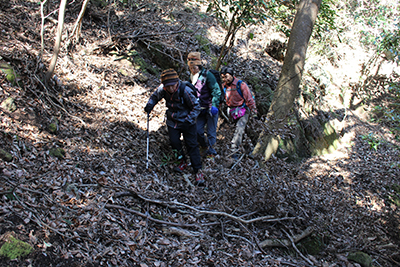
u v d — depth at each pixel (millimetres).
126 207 3482
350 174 6715
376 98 10523
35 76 4289
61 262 2527
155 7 7641
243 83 5273
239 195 4262
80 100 4734
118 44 6184
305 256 4008
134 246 3008
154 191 3906
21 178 3072
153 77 6273
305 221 4391
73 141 3992
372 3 10195
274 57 8602
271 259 3621
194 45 7086
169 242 3275
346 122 8977
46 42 5203
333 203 5207
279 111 5340
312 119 7727
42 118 3977
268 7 6512
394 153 8195
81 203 3174
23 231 2574
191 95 4070
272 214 4215
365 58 11055
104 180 3561
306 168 6566
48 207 2934
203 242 3438
